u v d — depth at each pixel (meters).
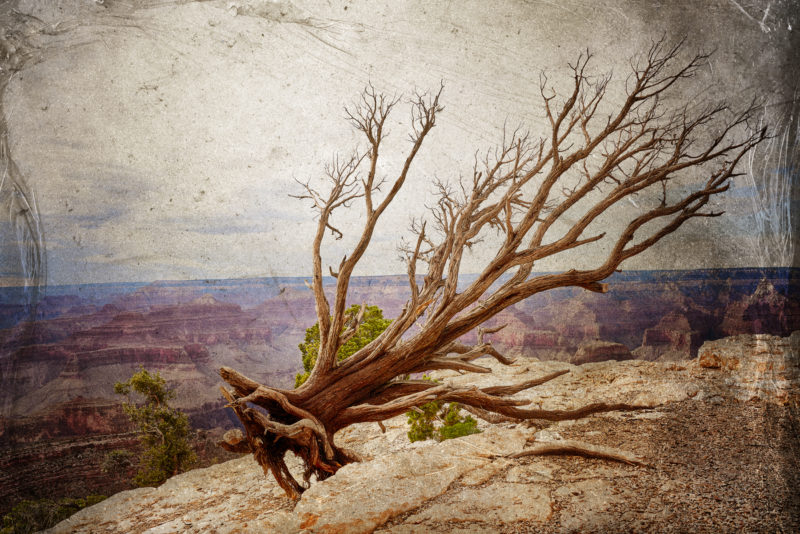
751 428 5.88
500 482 5.27
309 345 8.38
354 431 8.77
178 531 5.17
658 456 5.55
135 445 7.45
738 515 4.20
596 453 5.75
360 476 5.61
